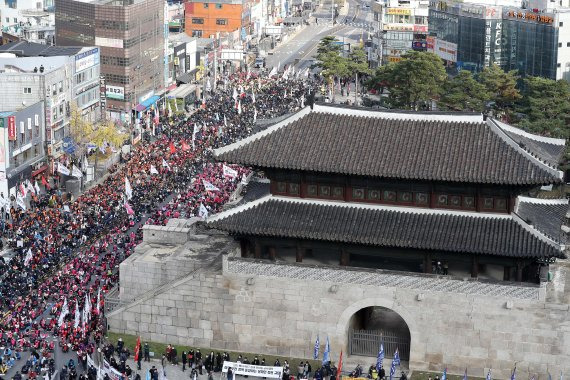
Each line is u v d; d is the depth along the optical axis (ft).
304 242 470.39
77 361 466.70
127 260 505.25
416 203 461.37
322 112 476.54
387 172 448.65
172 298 479.00
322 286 465.47
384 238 450.30
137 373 458.50
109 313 485.97
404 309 460.55
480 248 441.27
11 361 464.24
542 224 460.55
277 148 463.83
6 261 579.48
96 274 559.38
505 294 450.30
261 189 501.56
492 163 448.24
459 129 463.83
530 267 469.98
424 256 461.37
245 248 485.97
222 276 472.44
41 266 566.36
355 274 461.78
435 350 460.96
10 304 520.01
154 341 484.33
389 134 465.88
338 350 470.39
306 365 459.32
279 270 467.52
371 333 473.26
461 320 456.04
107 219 646.33
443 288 454.81
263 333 474.90
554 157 481.87
